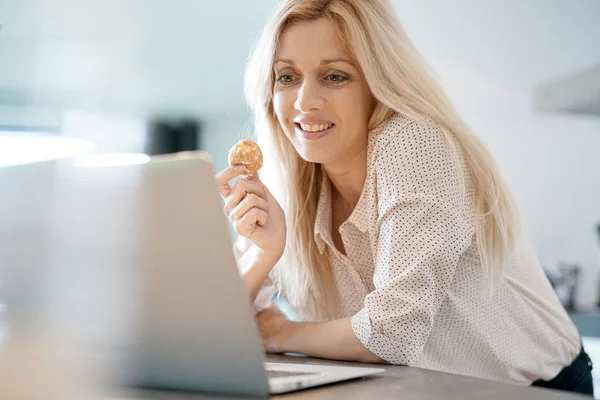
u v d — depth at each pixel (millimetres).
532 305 1574
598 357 3852
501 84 5180
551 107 4906
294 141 1497
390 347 1236
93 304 825
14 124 7750
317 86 1431
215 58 6734
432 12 5164
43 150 7824
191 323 784
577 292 5090
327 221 1600
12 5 5270
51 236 833
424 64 1472
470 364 1514
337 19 1419
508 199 1465
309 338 1340
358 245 1534
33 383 794
